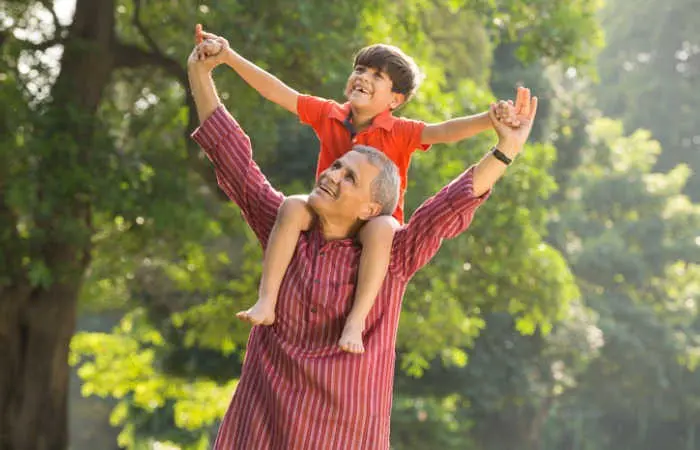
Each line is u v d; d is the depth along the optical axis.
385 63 4.93
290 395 4.35
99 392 32.00
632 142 47.97
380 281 4.36
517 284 22.94
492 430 43.12
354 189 4.38
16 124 17.39
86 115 18.17
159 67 20.48
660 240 46.22
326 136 5.08
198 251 23.69
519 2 21.64
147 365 31.81
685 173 48.03
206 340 24.22
